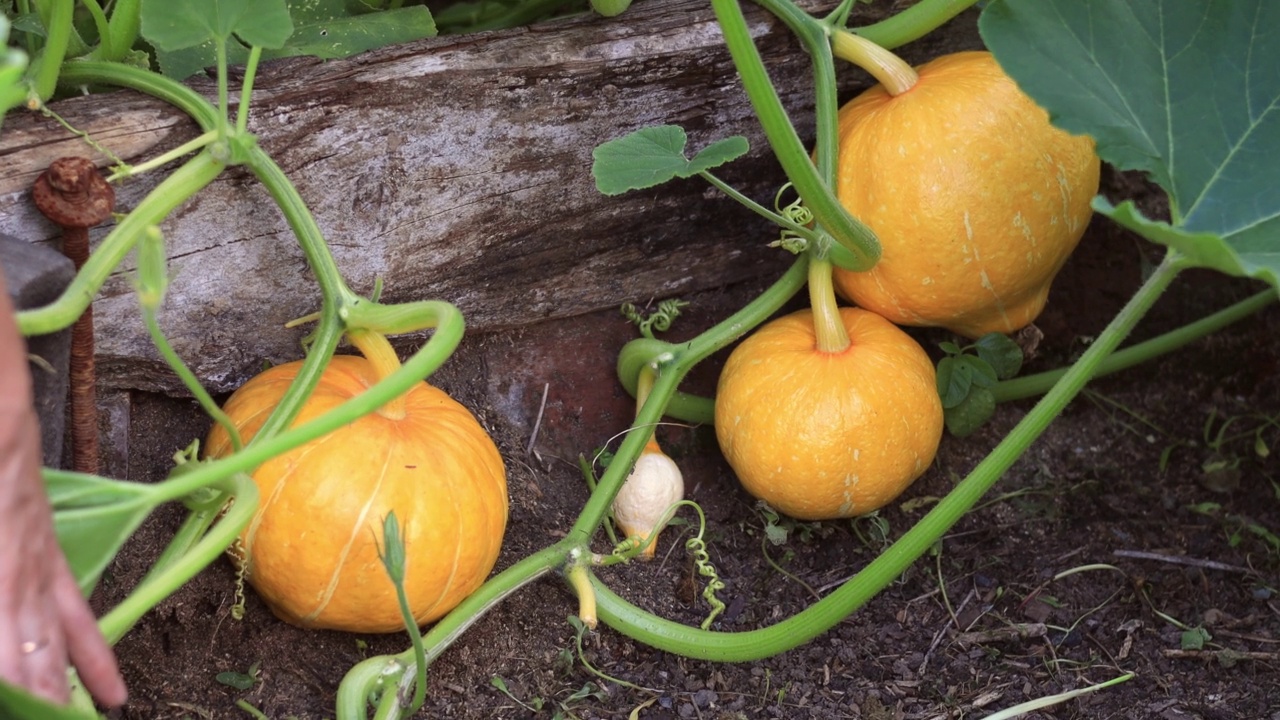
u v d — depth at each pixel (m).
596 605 1.78
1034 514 1.97
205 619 1.74
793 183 1.75
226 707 1.71
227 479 1.60
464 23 2.05
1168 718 1.79
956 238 1.83
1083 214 1.86
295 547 1.69
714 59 1.88
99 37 1.79
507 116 1.83
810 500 1.84
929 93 1.83
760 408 1.83
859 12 1.92
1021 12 1.67
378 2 1.89
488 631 1.80
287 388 1.74
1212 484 2.00
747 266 1.99
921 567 1.92
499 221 1.86
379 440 1.71
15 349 1.34
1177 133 1.68
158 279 1.51
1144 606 1.89
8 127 1.68
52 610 1.42
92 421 1.69
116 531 1.50
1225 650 1.84
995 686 1.82
